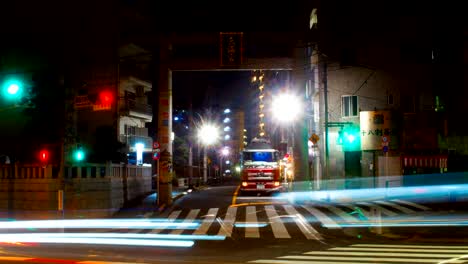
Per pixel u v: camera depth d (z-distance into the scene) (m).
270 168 39.19
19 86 20.12
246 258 13.66
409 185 37.97
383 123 38.34
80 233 21.30
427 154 37.94
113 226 23.64
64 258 13.64
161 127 32.91
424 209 27.81
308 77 42.09
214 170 97.31
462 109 37.97
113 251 15.32
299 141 36.31
